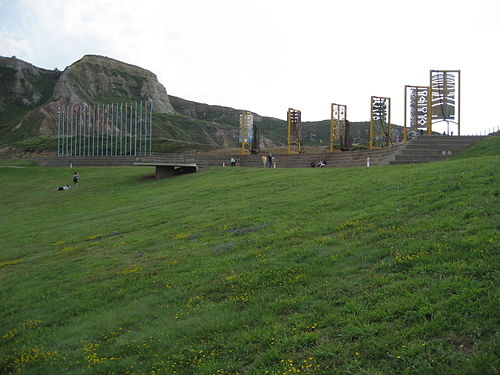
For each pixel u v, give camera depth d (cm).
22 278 1622
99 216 2891
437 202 1365
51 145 16275
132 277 1360
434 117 4569
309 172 3266
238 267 1222
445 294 766
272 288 1023
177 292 1149
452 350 623
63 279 1511
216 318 934
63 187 4731
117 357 886
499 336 619
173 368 781
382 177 2216
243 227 1745
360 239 1227
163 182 4319
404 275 895
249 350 775
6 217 3491
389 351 656
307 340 748
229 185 3231
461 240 974
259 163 5966
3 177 6284
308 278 1021
